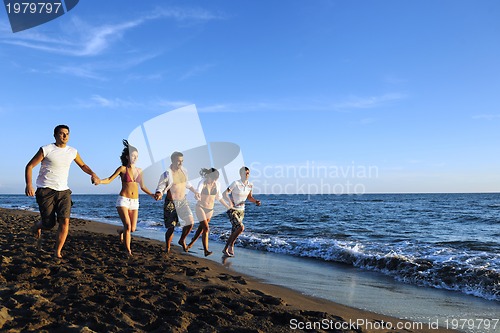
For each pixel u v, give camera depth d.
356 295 5.16
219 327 3.10
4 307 2.96
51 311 3.08
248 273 6.30
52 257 5.28
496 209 32.06
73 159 5.45
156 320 3.10
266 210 30.19
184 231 7.50
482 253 8.14
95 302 3.48
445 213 26.52
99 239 8.40
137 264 5.55
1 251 5.59
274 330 3.18
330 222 18.94
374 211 29.00
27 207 31.36
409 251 8.41
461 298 5.15
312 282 5.88
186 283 4.59
